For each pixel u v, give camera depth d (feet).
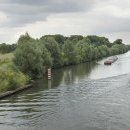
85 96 166.20
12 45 508.94
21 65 260.21
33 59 261.03
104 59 546.67
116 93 171.94
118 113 126.31
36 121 118.01
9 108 142.41
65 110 134.51
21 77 219.61
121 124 110.93
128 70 306.76
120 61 463.42
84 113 127.95
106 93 173.17
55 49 364.99
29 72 260.21
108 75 265.34
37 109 138.31
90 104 144.87
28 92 189.26
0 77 195.11
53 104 147.95
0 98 168.96
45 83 230.07
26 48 263.90
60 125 111.65
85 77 258.98
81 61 462.19
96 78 247.09
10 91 185.47
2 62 268.21
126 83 209.26
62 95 172.35
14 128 109.29
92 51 515.09
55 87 205.77
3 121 118.93
